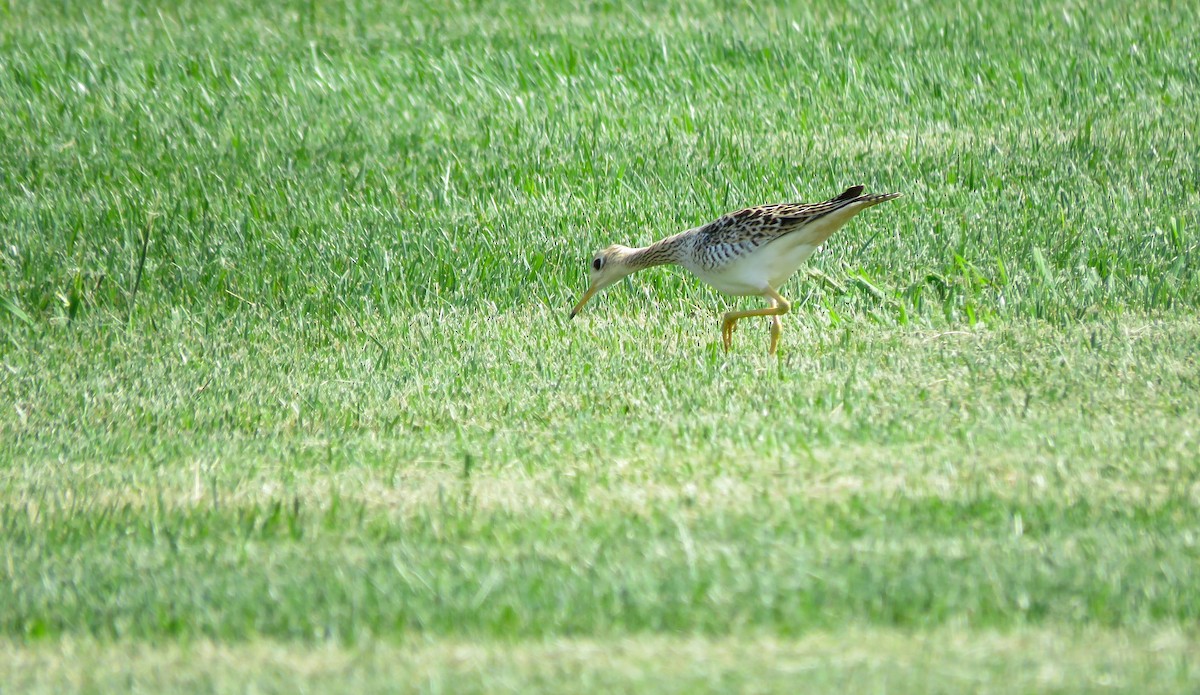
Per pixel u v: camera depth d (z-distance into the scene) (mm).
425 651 6996
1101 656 6605
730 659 6742
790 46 20828
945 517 8219
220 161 17359
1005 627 6926
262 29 23156
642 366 11953
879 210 15578
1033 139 17266
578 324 13648
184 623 7410
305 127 18359
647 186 16406
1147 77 19344
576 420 10648
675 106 19016
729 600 7305
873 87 19438
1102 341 11766
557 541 8242
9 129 18266
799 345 12492
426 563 7984
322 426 11023
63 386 12312
